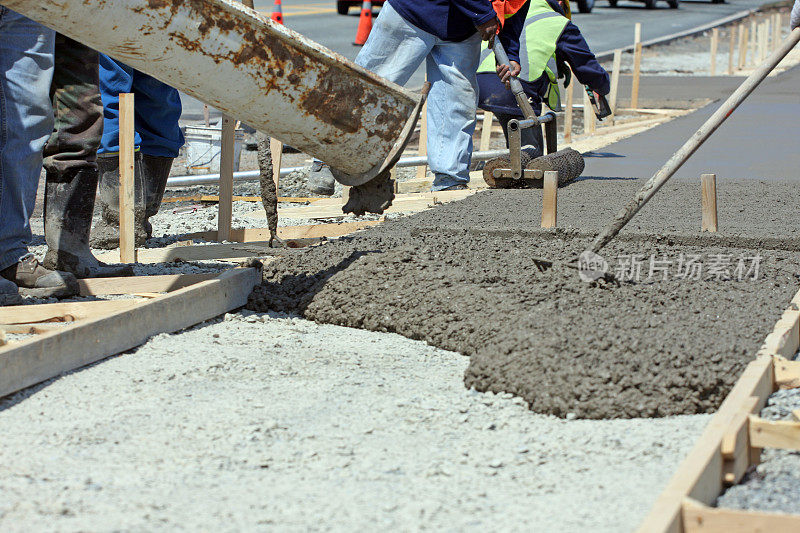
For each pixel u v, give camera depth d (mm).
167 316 8320
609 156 19875
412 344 8156
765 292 8430
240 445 5914
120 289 9617
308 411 6496
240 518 4961
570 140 23016
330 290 9055
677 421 6281
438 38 14828
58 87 9578
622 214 8734
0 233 9195
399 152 9273
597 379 6555
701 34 58375
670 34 55125
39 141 9203
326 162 9383
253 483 5387
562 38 16578
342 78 8727
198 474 5504
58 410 6520
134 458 5723
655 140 22172
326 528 4859
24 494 5234
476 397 6812
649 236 10664
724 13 71312
